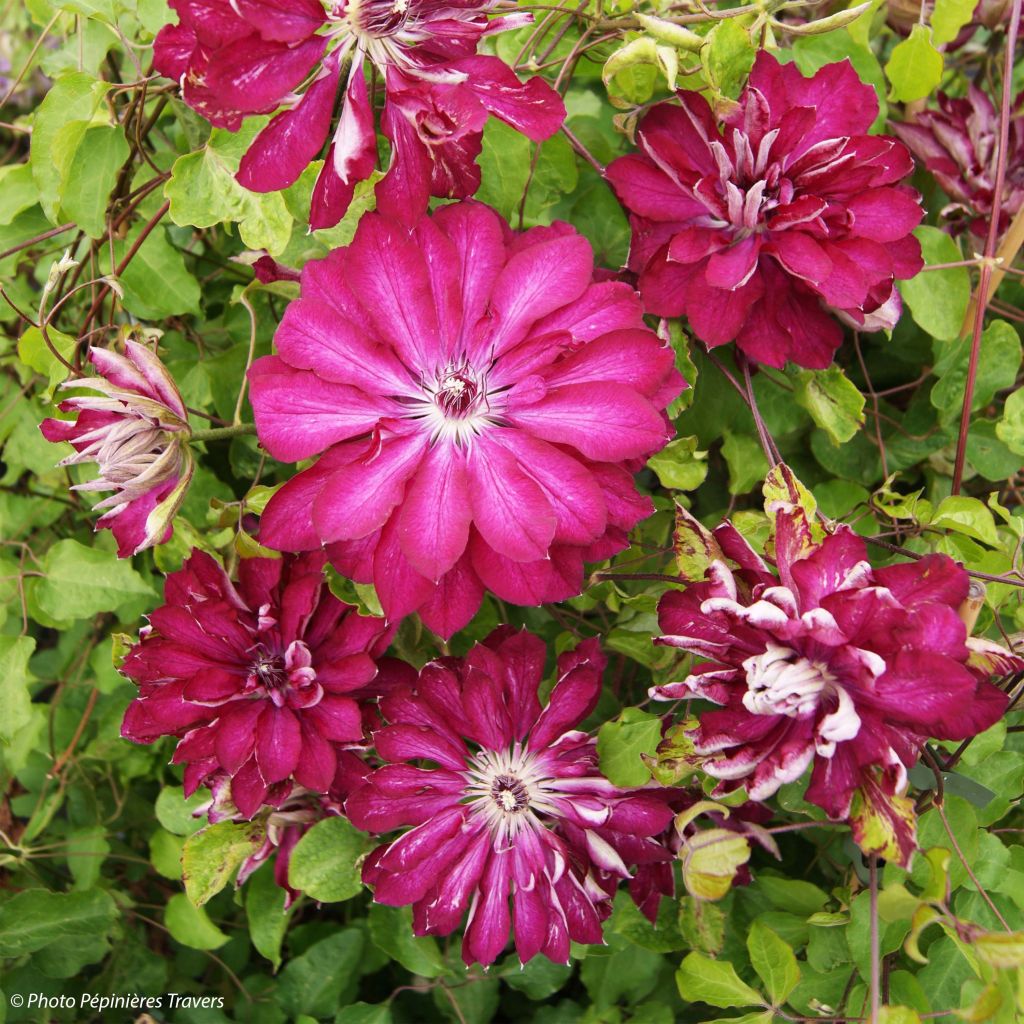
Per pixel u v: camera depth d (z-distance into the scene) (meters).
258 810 0.38
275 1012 0.47
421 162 0.35
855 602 0.31
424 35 0.35
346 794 0.39
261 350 0.46
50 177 0.41
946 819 0.38
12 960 0.47
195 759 0.38
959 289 0.41
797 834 0.46
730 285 0.35
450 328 0.35
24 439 0.49
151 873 0.54
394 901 0.37
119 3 0.42
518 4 0.41
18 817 0.55
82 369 0.44
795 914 0.41
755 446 0.44
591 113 0.46
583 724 0.45
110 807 0.53
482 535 0.33
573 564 0.34
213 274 0.48
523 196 0.41
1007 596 0.40
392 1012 0.48
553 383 0.34
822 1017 0.38
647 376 0.33
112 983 0.49
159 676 0.39
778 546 0.33
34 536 0.52
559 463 0.33
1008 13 0.47
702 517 0.47
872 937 0.34
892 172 0.37
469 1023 0.46
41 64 0.45
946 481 0.45
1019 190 0.44
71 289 0.46
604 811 0.36
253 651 0.38
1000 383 0.42
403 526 0.33
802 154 0.36
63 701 0.53
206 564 0.39
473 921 0.38
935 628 0.30
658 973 0.46
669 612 0.34
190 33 0.35
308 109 0.34
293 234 0.40
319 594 0.38
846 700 0.31
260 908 0.45
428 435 0.34
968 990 0.35
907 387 0.45
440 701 0.37
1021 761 0.40
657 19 0.38
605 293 0.35
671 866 0.39
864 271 0.35
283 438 0.34
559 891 0.38
